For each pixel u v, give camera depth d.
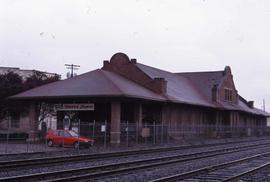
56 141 34.28
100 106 45.12
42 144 36.91
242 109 71.69
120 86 40.66
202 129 54.03
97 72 44.91
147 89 47.03
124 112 45.44
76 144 33.56
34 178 14.56
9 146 33.59
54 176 15.55
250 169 18.73
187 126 48.88
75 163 21.55
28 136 40.34
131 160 23.61
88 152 28.97
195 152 30.70
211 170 18.55
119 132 38.41
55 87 42.38
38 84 52.81
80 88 40.53
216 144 44.38
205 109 61.81
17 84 51.03
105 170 18.02
